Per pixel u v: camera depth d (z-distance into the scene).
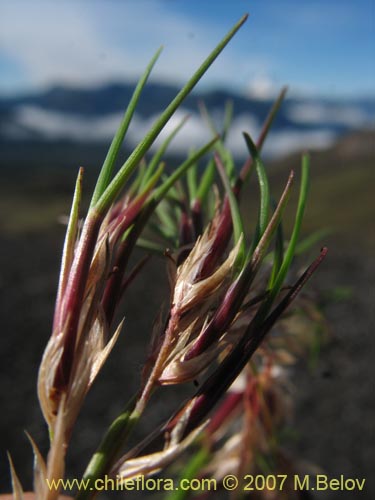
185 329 0.10
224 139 0.14
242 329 0.11
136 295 2.27
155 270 2.60
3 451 1.25
